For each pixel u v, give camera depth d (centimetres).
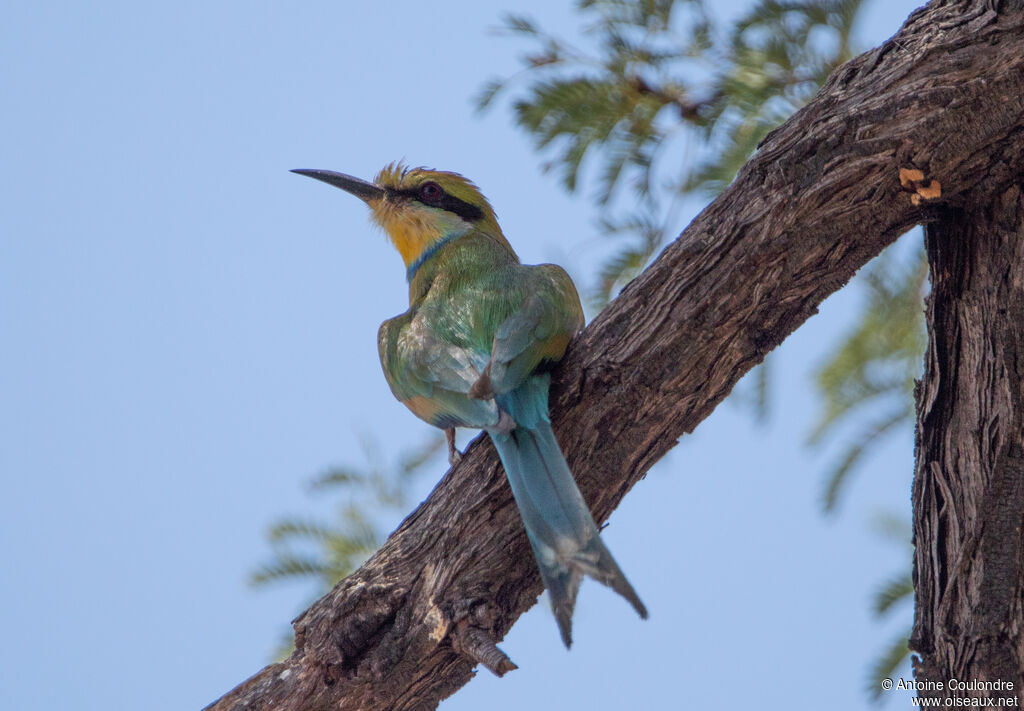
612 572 891
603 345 1022
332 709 935
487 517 968
